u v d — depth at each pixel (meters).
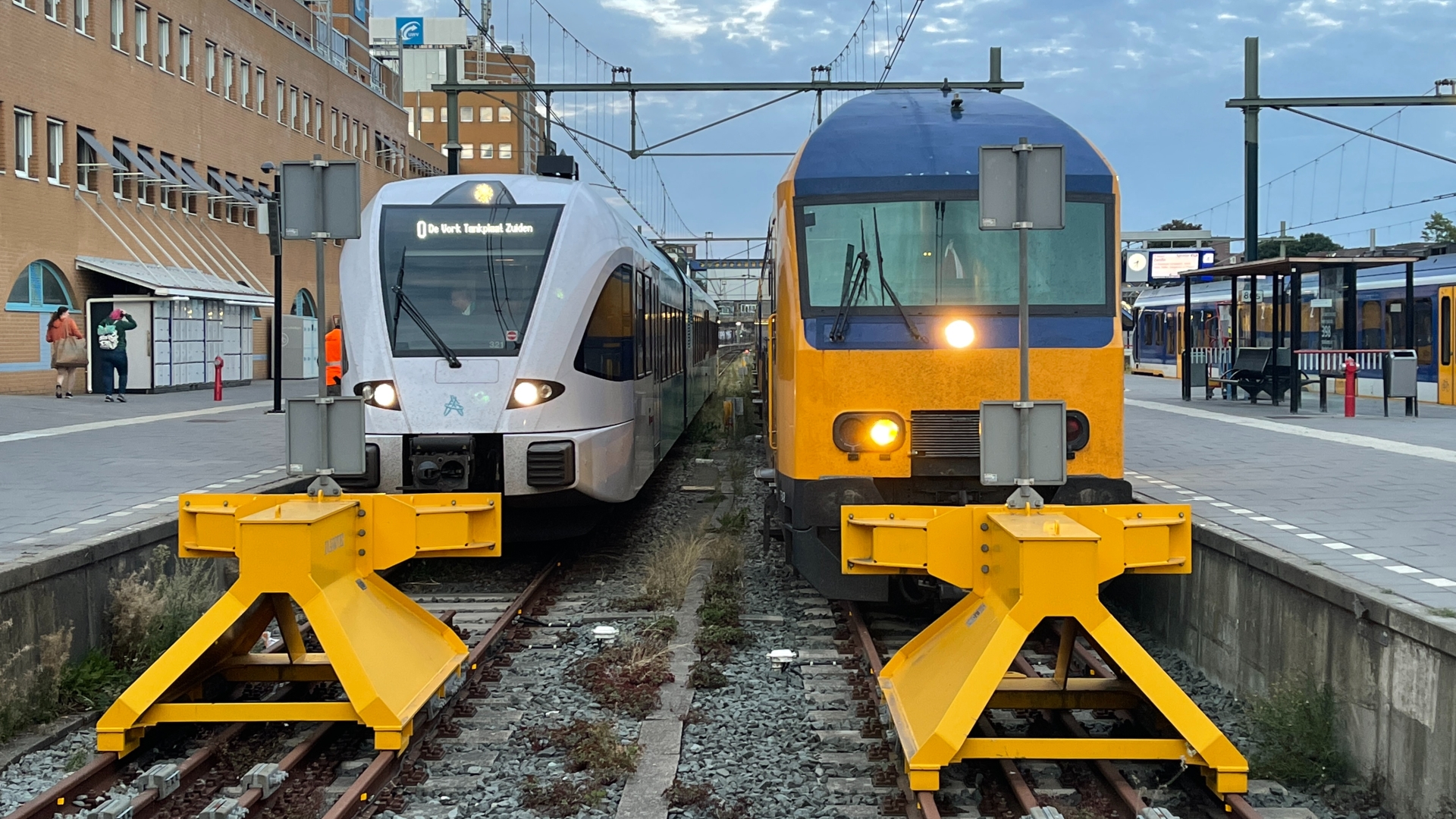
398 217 10.37
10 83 25.56
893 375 7.70
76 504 9.45
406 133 57.28
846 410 7.72
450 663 6.58
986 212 5.93
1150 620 8.62
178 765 5.56
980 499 7.68
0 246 25.20
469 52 89.69
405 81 89.56
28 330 26.28
